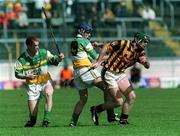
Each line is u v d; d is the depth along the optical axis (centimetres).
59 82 10288
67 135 3550
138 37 4031
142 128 3925
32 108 4097
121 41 4050
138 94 8138
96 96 7862
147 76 11325
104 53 4059
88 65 4103
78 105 4162
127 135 3528
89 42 4103
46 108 4091
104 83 4091
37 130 3844
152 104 6372
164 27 12256
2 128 4056
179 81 11350
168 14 12638
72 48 4116
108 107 4150
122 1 12425
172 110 5581
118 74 4081
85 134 3588
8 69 10712
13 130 3875
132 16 12262
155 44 11562
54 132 3716
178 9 12888
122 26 11956
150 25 12244
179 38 11856
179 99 7138
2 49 10781
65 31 10831
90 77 4097
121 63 4050
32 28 11525
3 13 11581
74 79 4150
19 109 5984
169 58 11500
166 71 11462
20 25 11531
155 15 12556
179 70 11544
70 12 11950
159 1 12788
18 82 10375
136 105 6231
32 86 4081
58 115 5216
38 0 11906
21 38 11156
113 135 3528
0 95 8269
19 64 4050
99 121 4544
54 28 11506
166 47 11612
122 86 4088
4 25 11325
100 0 12275
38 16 11725
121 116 4184
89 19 11888
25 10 11850
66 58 10594
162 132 3697
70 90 9288
